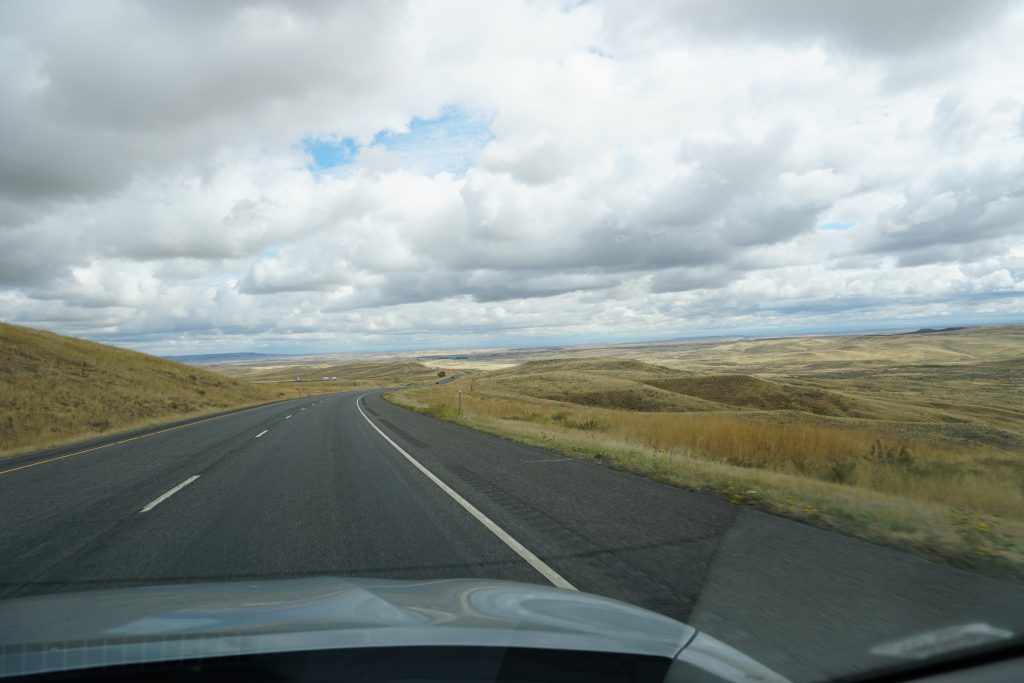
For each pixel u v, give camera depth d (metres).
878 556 5.57
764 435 16.23
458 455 13.60
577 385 72.00
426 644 2.13
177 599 2.89
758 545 5.98
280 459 13.23
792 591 4.60
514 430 19.80
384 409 34.41
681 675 2.27
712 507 7.90
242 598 2.89
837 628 3.85
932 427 31.69
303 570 5.32
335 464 12.34
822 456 14.23
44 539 6.61
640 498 8.53
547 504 8.15
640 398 63.88
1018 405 90.06
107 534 6.78
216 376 62.28
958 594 4.50
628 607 3.05
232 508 8.12
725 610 4.19
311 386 108.19
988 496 9.76
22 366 32.25
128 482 10.55
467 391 63.34
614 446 14.95
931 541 6.02
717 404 62.56
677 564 5.36
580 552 5.79
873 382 139.62
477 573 5.14
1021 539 6.24
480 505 8.12
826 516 7.21
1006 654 3.47
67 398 28.97
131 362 48.41
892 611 4.15
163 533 6.79
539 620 2.58
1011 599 4.41
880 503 7.96
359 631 2.27
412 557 5.69
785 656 3.41
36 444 20.77
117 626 2.38
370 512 7.75
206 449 15.47
